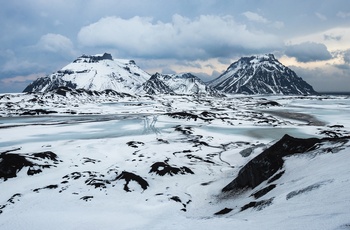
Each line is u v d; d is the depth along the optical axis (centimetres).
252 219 1747
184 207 3084
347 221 1188
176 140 8175
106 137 9044
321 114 16250
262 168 3412
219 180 4144
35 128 11138
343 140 3306
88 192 3594
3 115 16875
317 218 1359
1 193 3850
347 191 1677
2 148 7062
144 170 4775
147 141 7938
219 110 18712
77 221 2627
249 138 8656
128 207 3083
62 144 7519
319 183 2034
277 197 2153
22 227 2573
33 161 4956
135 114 17450
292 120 13612
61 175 4512
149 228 2142
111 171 4600
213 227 1709
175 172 4553
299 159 3209
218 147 7125
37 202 3300
